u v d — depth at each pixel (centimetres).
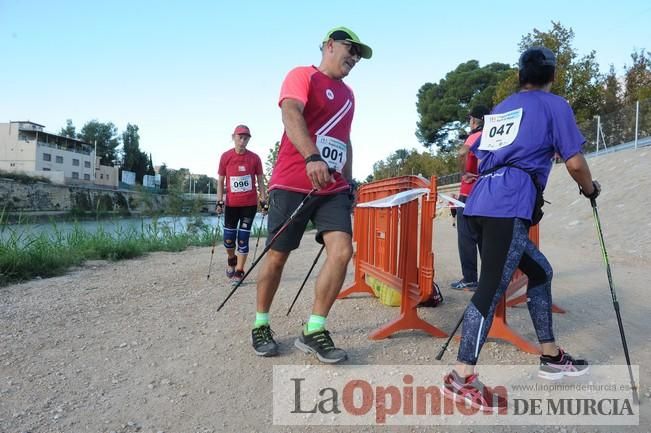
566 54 2594
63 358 334
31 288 594
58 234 934
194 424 245
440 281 595
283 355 334
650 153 1437
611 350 335
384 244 444
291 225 321
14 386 288
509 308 454
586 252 814
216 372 308
